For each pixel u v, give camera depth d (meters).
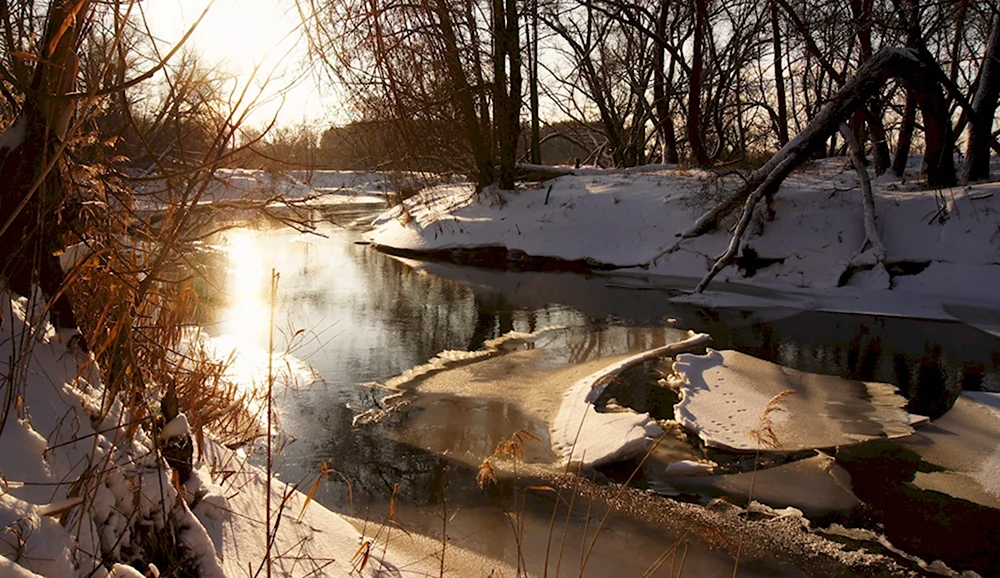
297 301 12.55
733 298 13.26
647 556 4.86
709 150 33.22
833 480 6.09
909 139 17.59
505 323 11.55
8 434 2.45
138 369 3.16
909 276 13.84
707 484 6.00
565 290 14.24
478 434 6.95
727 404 7.75
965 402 7.94
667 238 16.38
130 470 2.74
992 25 15.78
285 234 22.81
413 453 6.45
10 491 2.24
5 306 2.89
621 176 19.67
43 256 3.05
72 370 3.01
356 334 10.55
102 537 2.42
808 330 11.13
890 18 15.06
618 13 22.98
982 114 16.20
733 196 14.96
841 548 5.06
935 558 4.95
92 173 3.06
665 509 5.54
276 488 4.25
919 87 15.02
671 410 7.69
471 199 20.19
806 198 15.70
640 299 13.38
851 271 14.07
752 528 5.28
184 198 2.76
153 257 3.59
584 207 17.91
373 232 22.36
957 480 6.08
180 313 4.25
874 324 11.50
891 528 5.33
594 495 5.73
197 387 4.77
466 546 4.84
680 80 26.55
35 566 2.00
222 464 4.05
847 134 14.37
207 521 3.31
